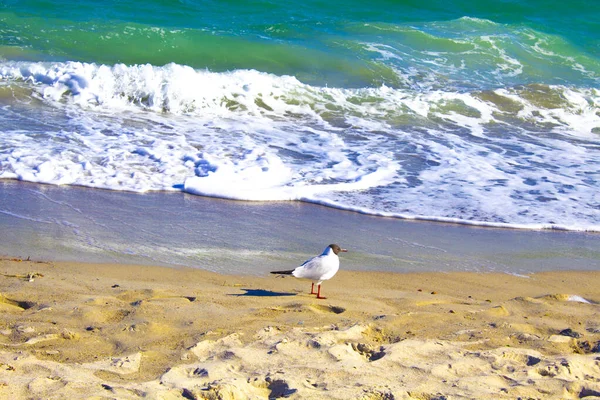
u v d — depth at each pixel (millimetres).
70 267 7547
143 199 10281
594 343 5801
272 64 18359
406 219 9875
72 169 11242
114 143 12602
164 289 6906
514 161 12656
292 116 14969
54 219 9172
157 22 21031
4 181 10648
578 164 12656
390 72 18078
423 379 4918
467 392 4711
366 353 5457
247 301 6656
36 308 6238
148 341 5559
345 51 19188
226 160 11945
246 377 4828
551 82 18156
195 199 10422
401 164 12219
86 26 19766
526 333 6000
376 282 7570
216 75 16234
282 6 23062
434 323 6184
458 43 20297
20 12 20531
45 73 15867
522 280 7859
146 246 8383
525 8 24250
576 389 4859
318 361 5172
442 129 14578
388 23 21656
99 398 4379
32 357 5055
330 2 23781
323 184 11117
